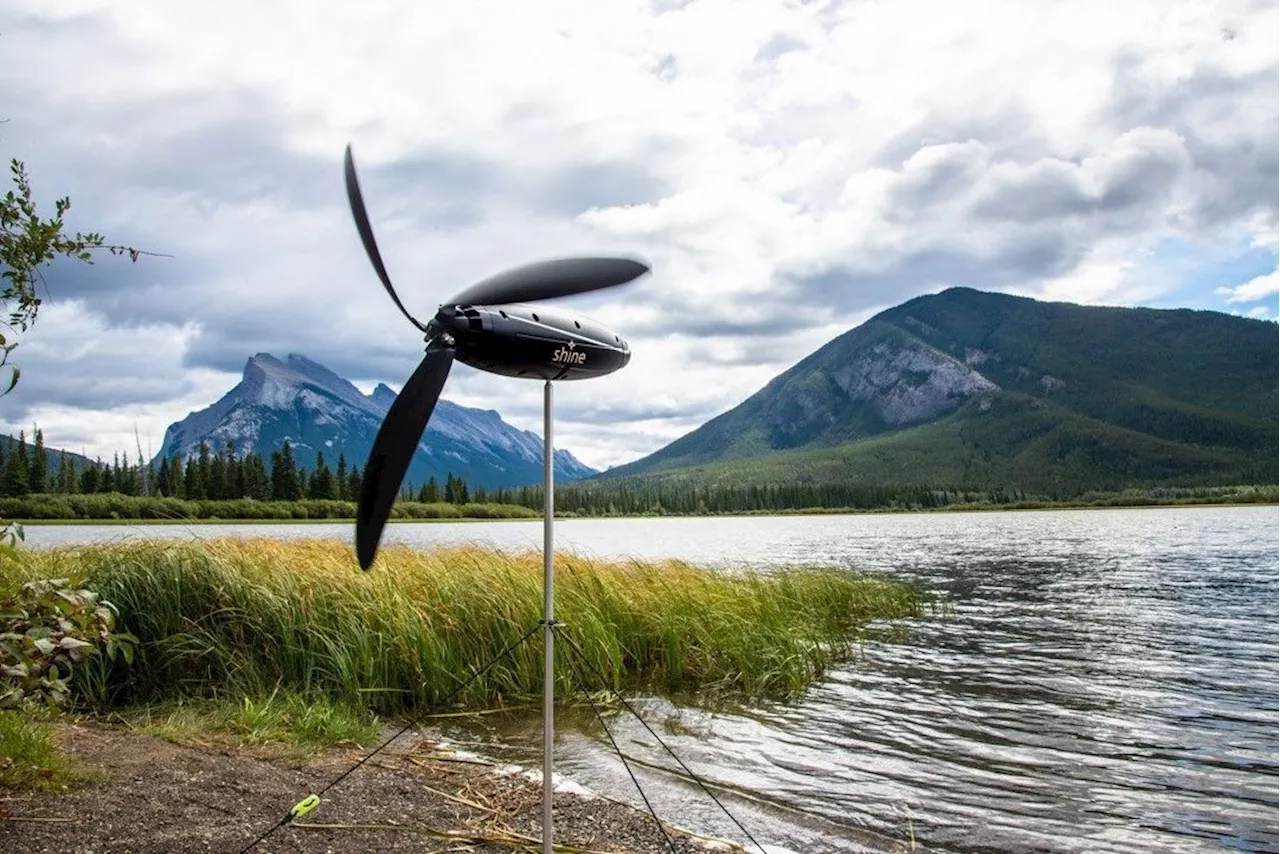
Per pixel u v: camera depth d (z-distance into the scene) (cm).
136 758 620
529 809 589
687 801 686
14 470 8450
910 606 1991
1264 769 811
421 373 334
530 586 1138
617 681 1124
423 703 981
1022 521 12088
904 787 750
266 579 1044
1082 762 837
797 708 1052
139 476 11150
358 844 494
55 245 456
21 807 487
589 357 367
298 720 788
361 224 334
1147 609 2098
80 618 495
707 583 1464
